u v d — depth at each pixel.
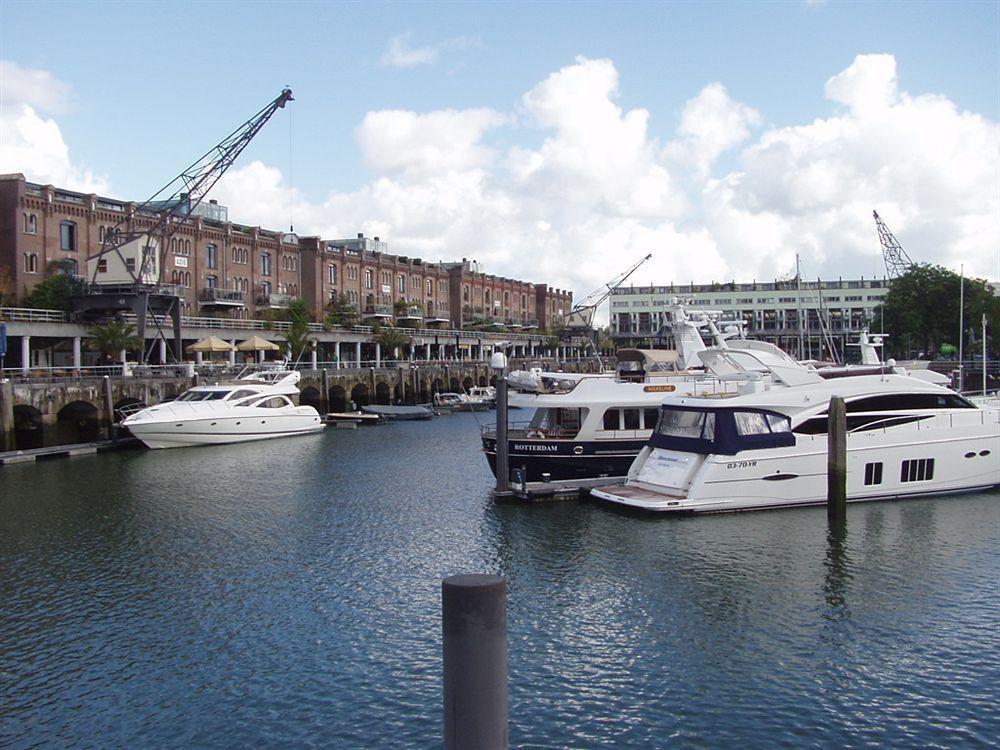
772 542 24.45
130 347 60.00
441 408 80.69
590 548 24.38
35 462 43.00
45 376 50.12
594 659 16.67
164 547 25.39
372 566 23.22
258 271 88.94
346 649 17.34
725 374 32.44
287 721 14.39
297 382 63.81
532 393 33.97
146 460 44.12
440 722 14.25
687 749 13.27
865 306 145.00
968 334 96.00
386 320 108.00
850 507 28.36
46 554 24.66
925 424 29.38
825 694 15.01
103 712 14.84
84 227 68.44
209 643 17.77
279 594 20.86
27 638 18.16
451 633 6.63
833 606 19.28
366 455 46.34
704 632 17.91
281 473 39.66
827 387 28.78
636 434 32.41
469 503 31.50
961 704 14.55
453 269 130.88
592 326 154.62
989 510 27.83
